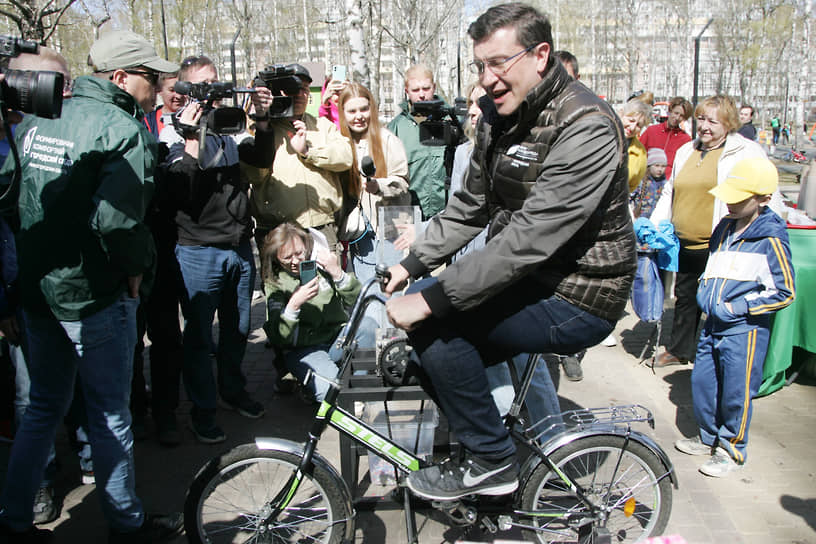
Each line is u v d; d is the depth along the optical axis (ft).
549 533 8.43
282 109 11.25
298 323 10.83
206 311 11.53
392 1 58.18
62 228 7.51
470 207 7.63
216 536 8.52
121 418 8.36
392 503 9.50
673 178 14.89
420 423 9.07
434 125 13.91
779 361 13.24
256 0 78.43
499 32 6.10
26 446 8.20
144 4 56.90
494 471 7.28
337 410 7.80
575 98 6.20
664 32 174.60
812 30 133.49
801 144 112.16
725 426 10.79
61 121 7.64
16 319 9.38
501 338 6.86
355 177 13.33
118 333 8.13
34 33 22.25
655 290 15.10
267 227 13.08
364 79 26.20
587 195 6.04
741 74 130.00
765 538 9.04
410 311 6.47
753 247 10.45
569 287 6.64
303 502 8.38
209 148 10.86
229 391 12.86
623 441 8.15
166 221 11.27
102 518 9.71
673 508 9.77
